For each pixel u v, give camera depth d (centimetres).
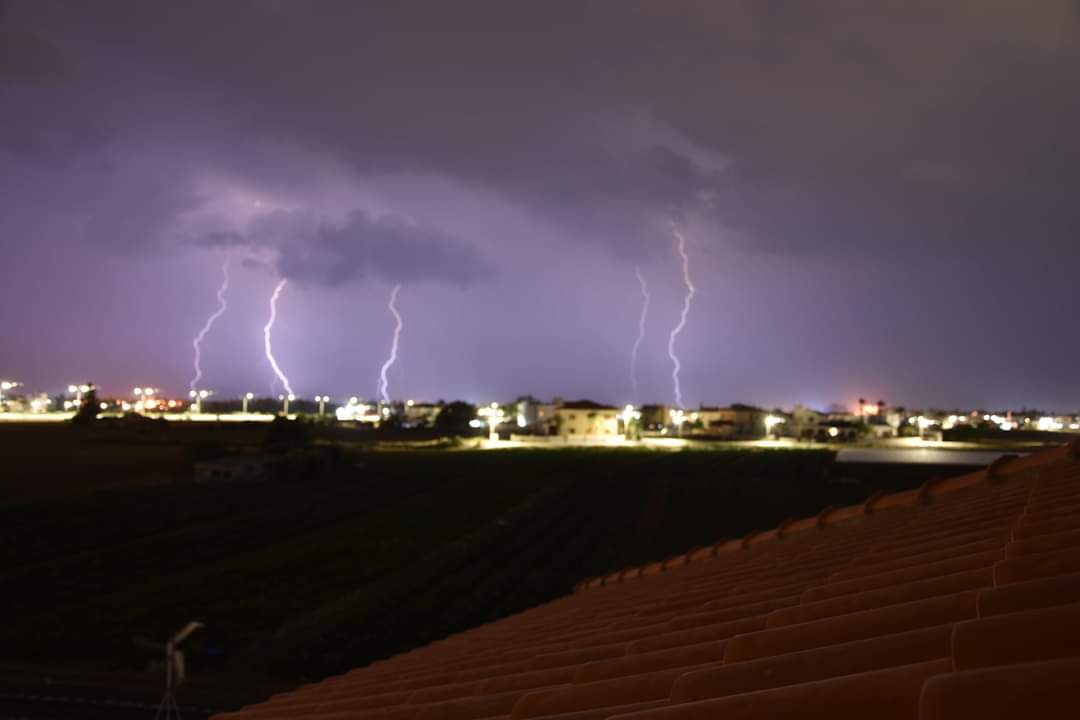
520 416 17175
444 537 4109
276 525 4462
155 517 4528
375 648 2378
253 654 2333
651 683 282
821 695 179
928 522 634
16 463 7212
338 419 17462
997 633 168
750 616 434
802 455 8831
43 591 2984
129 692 2048
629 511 5062
